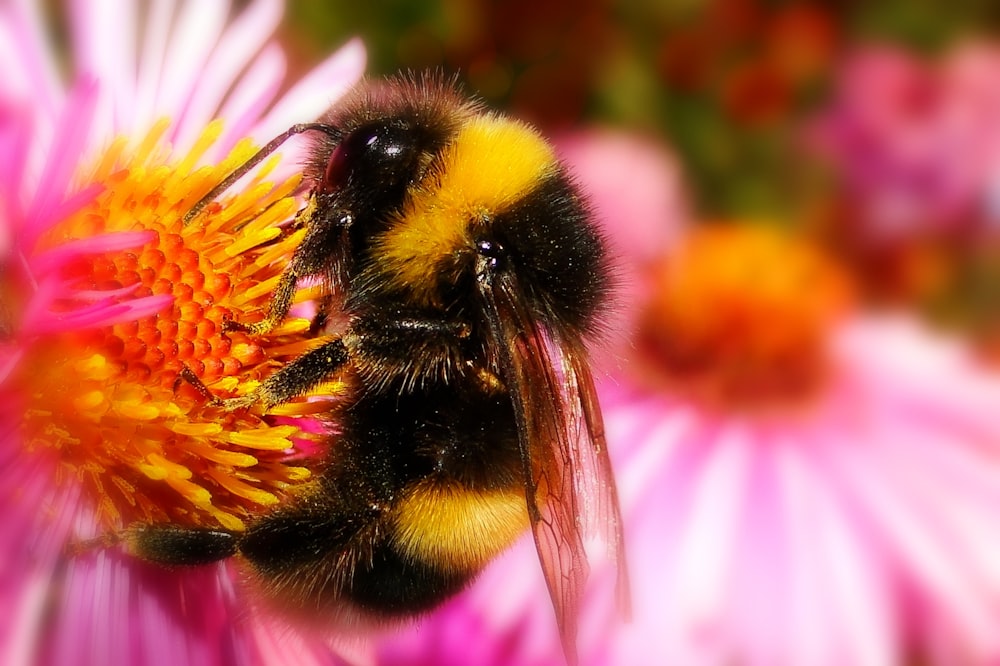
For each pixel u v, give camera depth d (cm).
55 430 7
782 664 9
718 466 9
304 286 8
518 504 8
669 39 11
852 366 10
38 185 7
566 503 7
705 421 10
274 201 8
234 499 8
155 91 8
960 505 9
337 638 8
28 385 7
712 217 11
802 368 10
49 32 8
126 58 8
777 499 9
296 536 7
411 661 8
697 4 11
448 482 8
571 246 8
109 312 7
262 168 8
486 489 8
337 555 8
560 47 11
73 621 7
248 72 8
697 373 10
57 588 7
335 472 8
